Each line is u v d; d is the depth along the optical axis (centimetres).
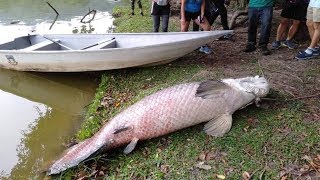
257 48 340
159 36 331
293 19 319
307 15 296
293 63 296
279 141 197
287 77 267
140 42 340
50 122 279
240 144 198
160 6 355
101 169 205
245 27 423
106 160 209
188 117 210
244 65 300
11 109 305
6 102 319
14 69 351
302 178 174
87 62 314
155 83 291
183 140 210
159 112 208
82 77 342
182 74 294
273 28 395
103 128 217
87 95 315
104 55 304
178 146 206
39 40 383
